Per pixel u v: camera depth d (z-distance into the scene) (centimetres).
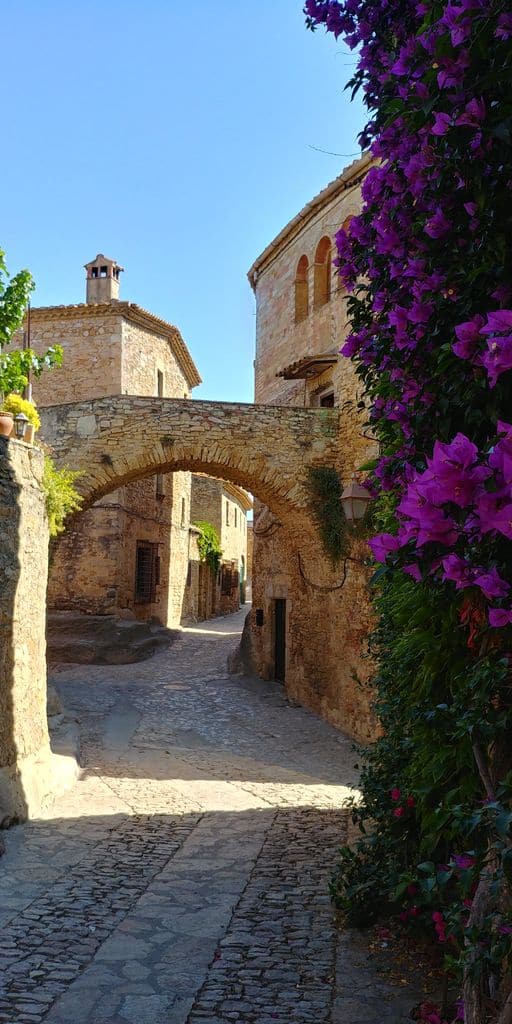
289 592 1559
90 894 511
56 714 1127
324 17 383
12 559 729
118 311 2023
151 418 1286
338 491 1307
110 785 858
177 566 2662
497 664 254
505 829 210
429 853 344
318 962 405
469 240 275
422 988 368
